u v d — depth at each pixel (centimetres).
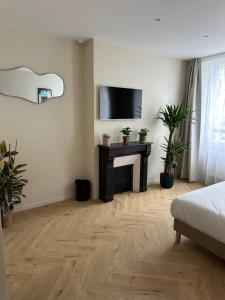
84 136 360
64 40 318
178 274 196
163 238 251
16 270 198
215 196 232
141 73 380
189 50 372
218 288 181
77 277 191
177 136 455
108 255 221
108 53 333
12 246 233
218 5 217
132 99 372
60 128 334
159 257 219
